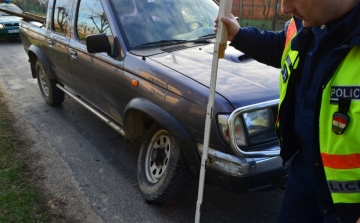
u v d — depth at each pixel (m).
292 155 1.75
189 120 2.41
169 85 2.57
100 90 3.54
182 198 3.15
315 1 1.25
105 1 3.38
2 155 3.85
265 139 2.34
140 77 2.86
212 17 3.87
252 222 2.86
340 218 1.38
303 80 1.47
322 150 1.33
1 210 2.86
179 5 3.71
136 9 3.43
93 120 5.03
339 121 1.21
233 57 2.94
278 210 3.01
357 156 1.22
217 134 2.25
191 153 2.49
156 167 3.04
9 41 12.41
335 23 1.30
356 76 1.17
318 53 1.36
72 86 4.37
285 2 1.36
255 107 2.23
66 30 4.19
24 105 5.67
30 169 3.63
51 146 4.19
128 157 3.95
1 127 4.64
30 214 2.86
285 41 1.78
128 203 3.10
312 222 1.84
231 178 2.24
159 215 2.94
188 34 3.52
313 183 1.66
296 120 1.57
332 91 1.24
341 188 1.31
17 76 7.54
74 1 4.00
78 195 3.21
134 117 3.09
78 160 3.86
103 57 3.34
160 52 3.08
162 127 2.84
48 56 4.82
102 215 2.94
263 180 2.29
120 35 3.19
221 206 3.06
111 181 3.45
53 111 5.38
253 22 12.71
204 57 2.97
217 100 2.26
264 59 1.88
